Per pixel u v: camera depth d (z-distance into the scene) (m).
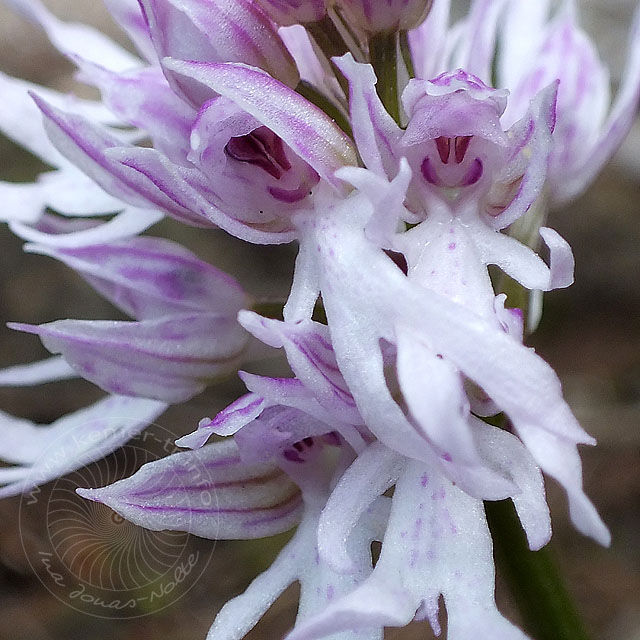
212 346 0.08
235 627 0.07
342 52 0.08
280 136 0.07
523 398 0.06
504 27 0.09
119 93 0.08
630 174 0.23
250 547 0.17
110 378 0.08
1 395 0.19
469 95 0.07
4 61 0.27
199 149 0.07
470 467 0.06
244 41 0.07
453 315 0.07
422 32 0.09
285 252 0.22
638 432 0.19
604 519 0.18
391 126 0.07
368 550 0.07
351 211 0.07
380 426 0.07
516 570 0.09
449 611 0.07
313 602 0.07
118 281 0.08
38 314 0.20
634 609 0.17
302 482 0.08
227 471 0.08
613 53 0.25
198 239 0.21
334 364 0.07
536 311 0.08
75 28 0.10
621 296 0.21
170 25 0.07
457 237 0.07
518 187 0.07
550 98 0.07
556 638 0.09
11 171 0.22
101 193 0.09
